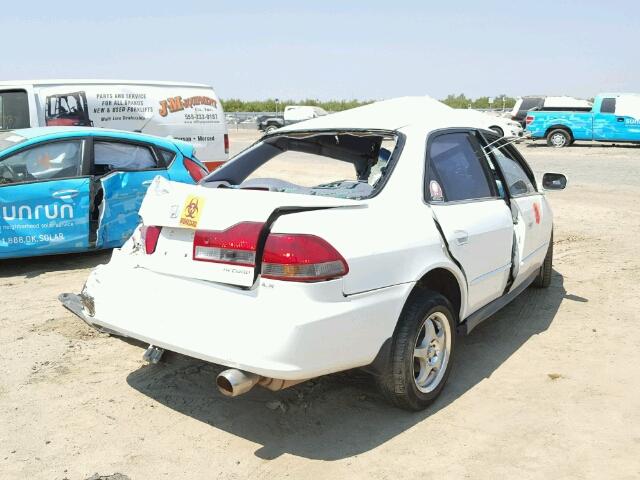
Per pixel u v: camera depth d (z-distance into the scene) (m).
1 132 7.07
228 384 2.98
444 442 3.40
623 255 7.65
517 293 5.02
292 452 3.30
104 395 3.91
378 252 3.30
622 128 24.06
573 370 4.34
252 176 4.52
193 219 3.31
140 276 3.50
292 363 2.97
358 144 4.29
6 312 5.41
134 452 3.29
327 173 4.57
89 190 6.81
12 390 3.96
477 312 4.37
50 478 3.05
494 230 4.31
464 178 4.31
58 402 3.81
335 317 3.06
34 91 9.76
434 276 3.98
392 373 3.49
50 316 5.32
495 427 3.56
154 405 3.79
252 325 3.02
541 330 5.12
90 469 3.13
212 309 3.16
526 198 5.20
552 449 3.33
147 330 3.37
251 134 36.44
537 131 25.20
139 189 7.27
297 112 40.25
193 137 11.46
